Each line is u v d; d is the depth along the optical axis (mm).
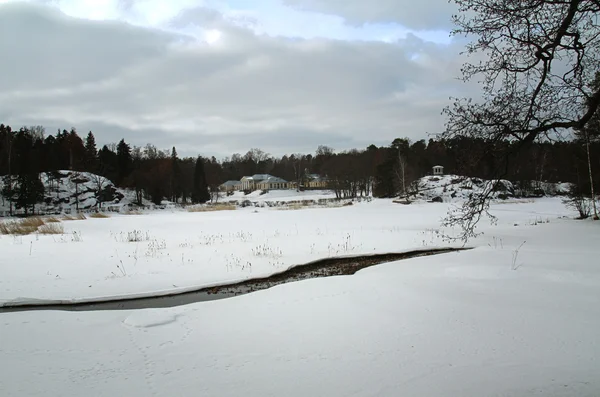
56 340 6684
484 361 5520
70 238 20016
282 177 124500
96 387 4918
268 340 6555
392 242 17859
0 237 20297
